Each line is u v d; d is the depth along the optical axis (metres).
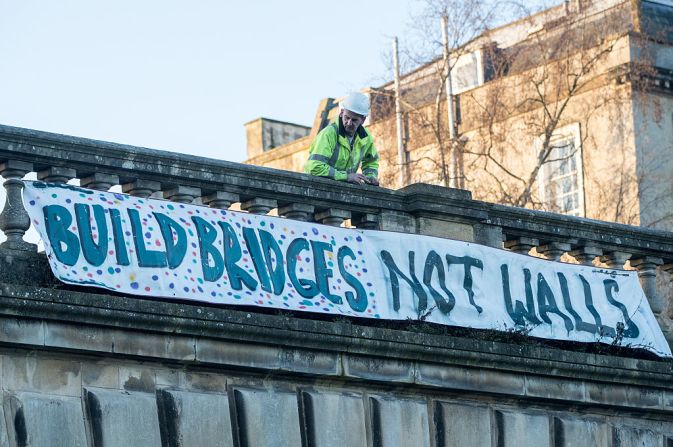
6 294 25.75
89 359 27.03
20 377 26.33
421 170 66.81
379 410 30.27
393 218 31.73
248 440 28.48
